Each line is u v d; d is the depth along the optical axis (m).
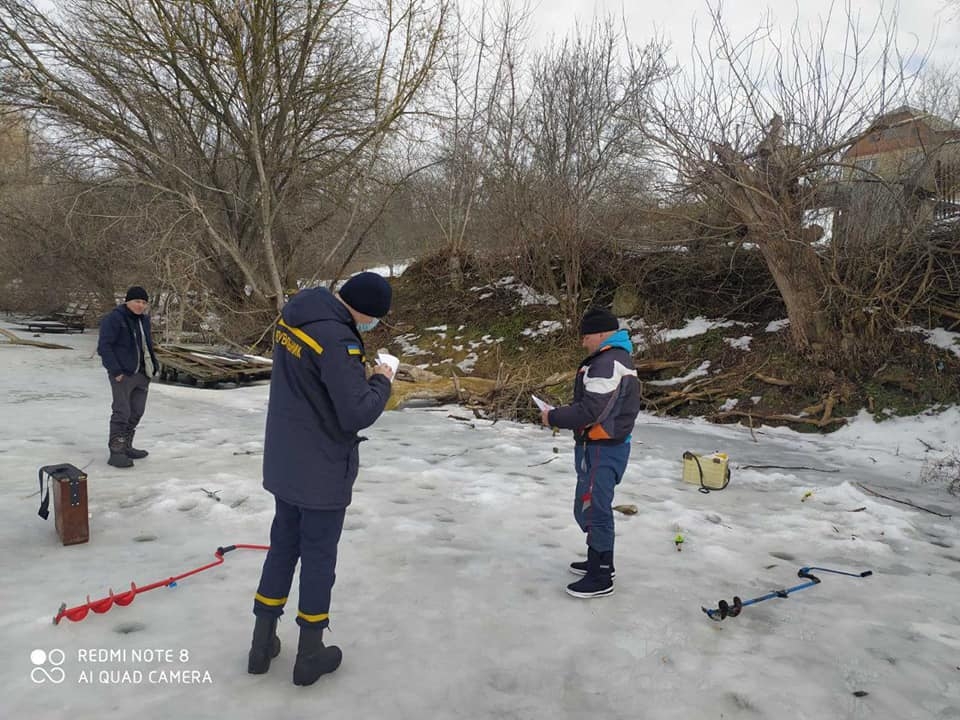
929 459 7.88
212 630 3.15
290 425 2.66
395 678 2.82
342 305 2.74
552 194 14.81
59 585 3.57
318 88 16.27
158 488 5.41
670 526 5.09
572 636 3.27
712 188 11.16
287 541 2.76
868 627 3.52
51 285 24.89
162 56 14.94
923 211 10.34
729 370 11.54
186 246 16.89
